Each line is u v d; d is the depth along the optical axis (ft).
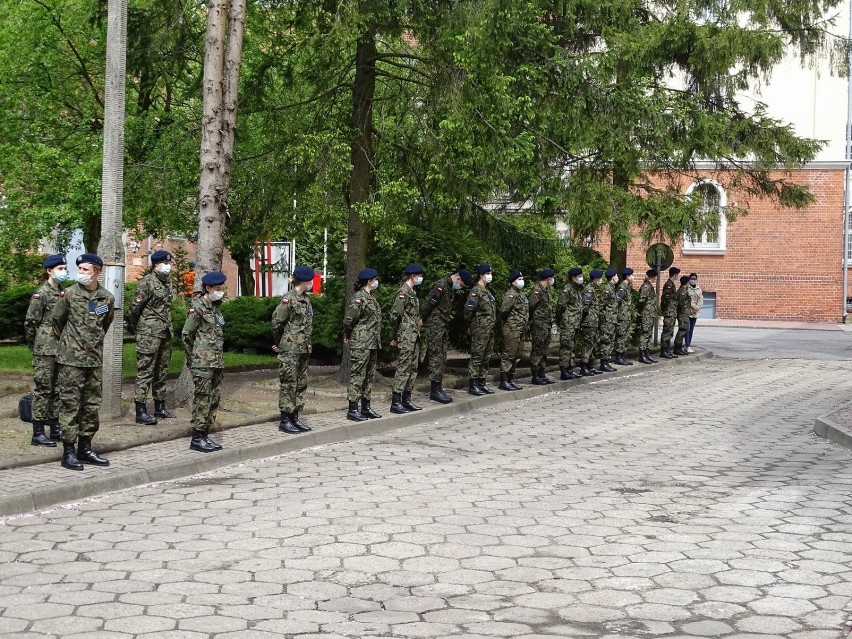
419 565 21.33
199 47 53.88
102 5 53.83
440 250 58.75
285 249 117.08
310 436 37.93
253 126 59.47
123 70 40.52
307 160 49.62
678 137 71.97
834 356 84.64
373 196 50.72
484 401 50.98
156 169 54.70
